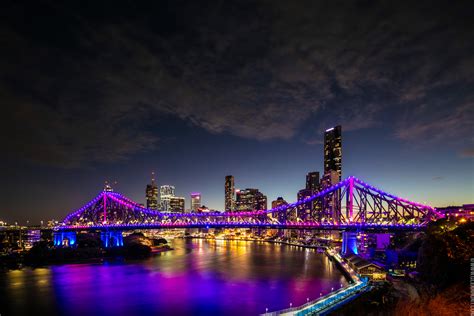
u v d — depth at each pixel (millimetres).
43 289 115062
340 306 81688
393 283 105188
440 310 72875
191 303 96438
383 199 164000
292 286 116250
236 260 191875
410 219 157750
